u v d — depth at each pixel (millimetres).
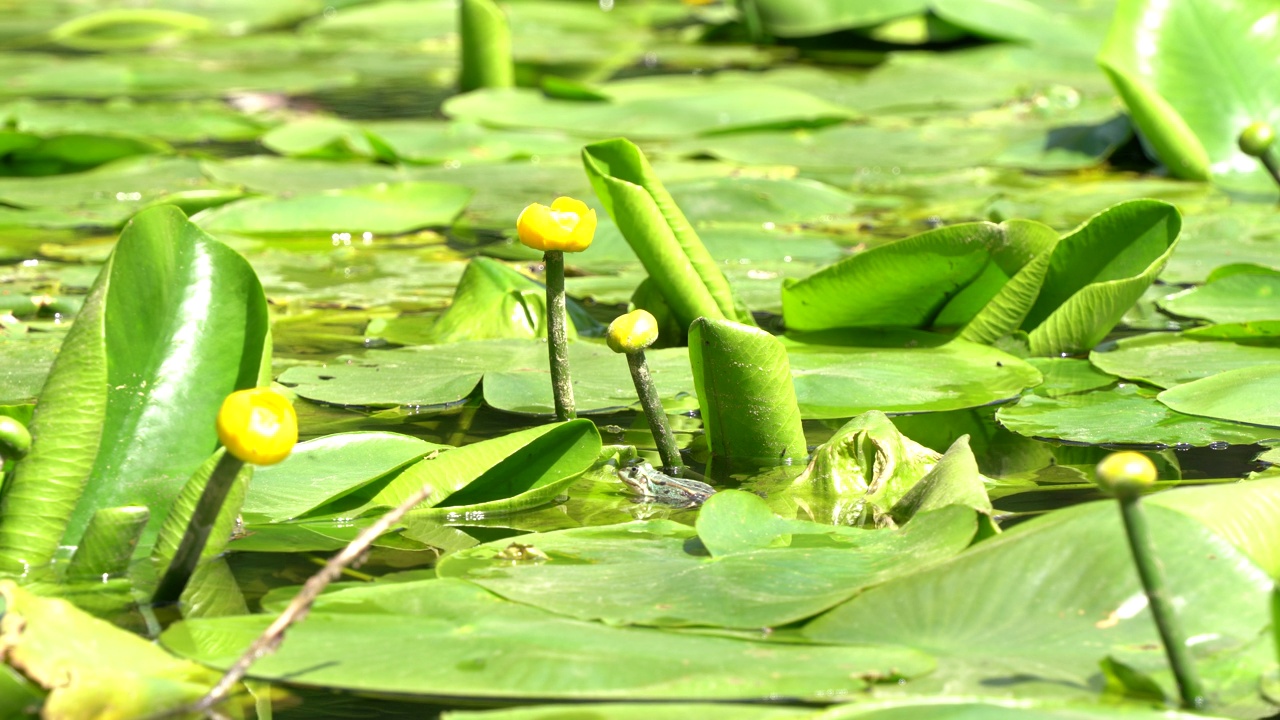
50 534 4418
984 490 4426
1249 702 4238
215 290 4488
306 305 5078
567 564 4391
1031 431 4652
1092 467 4586
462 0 10203
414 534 4484
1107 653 4270
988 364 4805
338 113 9984
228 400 4305
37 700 4266
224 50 13656
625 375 4781
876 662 4262
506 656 4273
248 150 8578
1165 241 4836
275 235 6324
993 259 4844
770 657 4270
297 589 4391
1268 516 4359
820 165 7859
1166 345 4871
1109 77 7055
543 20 15391
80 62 12359
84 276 5234
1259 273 5004
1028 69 11164
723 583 4352
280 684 4301
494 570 4383
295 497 4516
